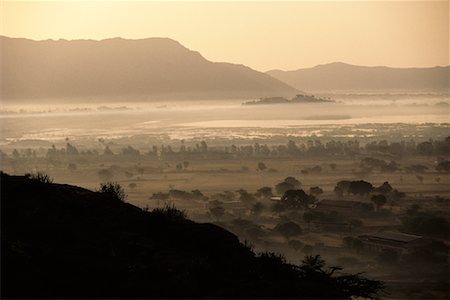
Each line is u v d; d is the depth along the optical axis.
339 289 22.94
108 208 25.81
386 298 53.88
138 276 19.67
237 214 125.00
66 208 24.61
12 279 18.08
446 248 84.38
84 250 21.16
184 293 19.44
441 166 191.75
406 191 155.38
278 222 113.75
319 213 112.00
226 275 21.86
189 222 26.73
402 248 84.44
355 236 96.06
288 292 20.78
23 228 21.48
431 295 58.66
